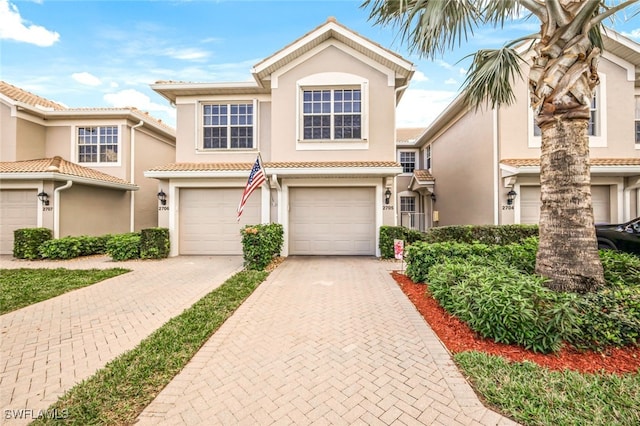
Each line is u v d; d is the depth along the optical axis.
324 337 4.18
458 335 4.08
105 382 3.08
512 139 10.63
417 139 18.73
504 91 6.30
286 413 2.65
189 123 12.05
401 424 2.49
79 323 4.79
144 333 4.42
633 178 9.98
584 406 2.55
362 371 3.30
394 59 10.16
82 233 12.60
